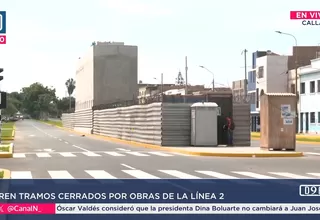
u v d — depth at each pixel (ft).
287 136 91.97
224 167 66.90
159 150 105.50
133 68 205.67
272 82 245.65
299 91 220.84
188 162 74.95
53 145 125.39
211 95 114.42
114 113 164.66
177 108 112.06
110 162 75.31
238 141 115.03
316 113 204.95
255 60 271.90
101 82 204.03
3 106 67.87
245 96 150.71
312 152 97.96
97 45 203.72
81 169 64.44
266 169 64.13
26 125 356.18
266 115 92.79
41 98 652.48
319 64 203.00
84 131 223.10
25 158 83.25
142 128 128.67
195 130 108.99
